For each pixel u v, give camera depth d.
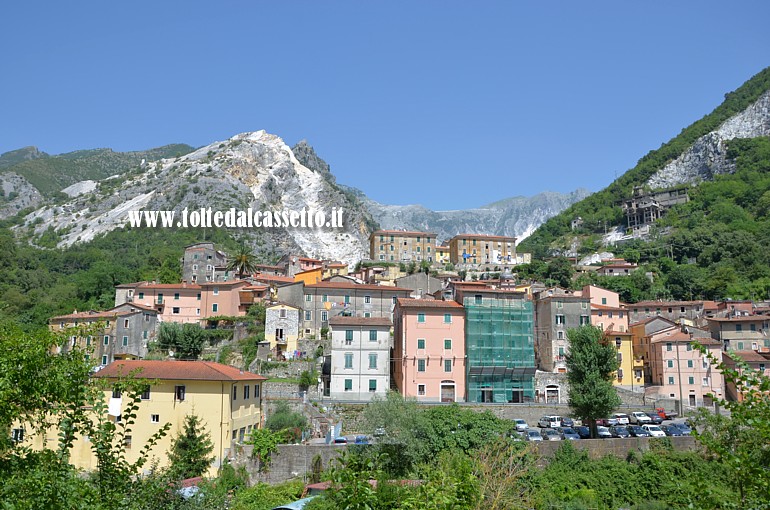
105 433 20.59
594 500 65.12
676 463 70.38
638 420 91.31
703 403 109.69
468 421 67.31
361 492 22.59
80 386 20.81
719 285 187.50
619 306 136.62
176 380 67.44
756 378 19.62
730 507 20.02
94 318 112.94
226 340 117.44
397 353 107.44
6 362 20.19
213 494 42.16
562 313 117.88
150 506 22.69
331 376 96.75
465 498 25.88
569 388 93.69
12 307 151.00
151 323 121.94
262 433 68.31
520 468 60.84
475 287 121.44
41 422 21.41
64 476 19.33
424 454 62.91
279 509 47.59
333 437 76.62
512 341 103.06
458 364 101.62
